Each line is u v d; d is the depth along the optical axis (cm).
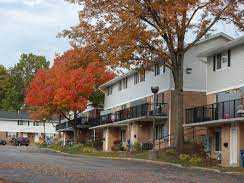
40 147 8306
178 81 4181
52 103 7181
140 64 4175
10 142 10750
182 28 3984
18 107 13725
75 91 6812
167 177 2503
